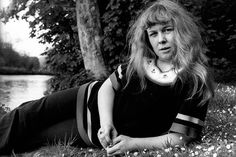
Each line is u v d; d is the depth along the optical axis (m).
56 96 2.62
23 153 2.71
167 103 2.32
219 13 10.23
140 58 2.38
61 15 8.40
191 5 8.36
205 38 8.88
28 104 2.66
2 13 8.29
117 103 2.50
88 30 7.12
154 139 2.37
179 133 2.30
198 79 2.24
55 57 8.21
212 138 2.79
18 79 18.09
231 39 10.03
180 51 2.26
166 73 2.32
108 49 7.54
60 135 2.68
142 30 2.37
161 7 2.29
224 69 9.76
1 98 9.99
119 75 2.52
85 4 7.03
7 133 2.59
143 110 2.36
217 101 4.66
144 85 2.35
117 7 7.44
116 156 2.42
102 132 2.38
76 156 2.60
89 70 7.27
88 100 2.58
